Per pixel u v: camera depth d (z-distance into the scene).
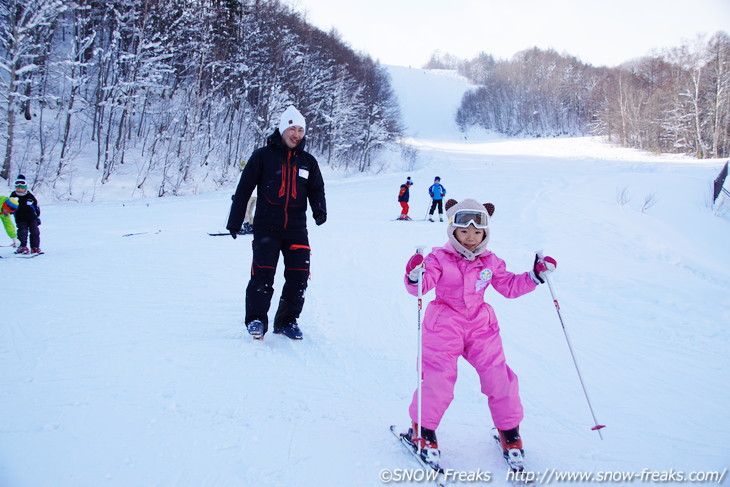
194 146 26.73
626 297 5.97
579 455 2.44
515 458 2.21
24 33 19.72
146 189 22.53
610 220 11.98
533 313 5.27
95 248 8.17
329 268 7.04
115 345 3.46
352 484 2.02
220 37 27.17
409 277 2.39
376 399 2.93
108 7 22.86
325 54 45.16
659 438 2.67
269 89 32.03
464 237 2.47
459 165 36.97
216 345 3.59
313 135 40.03
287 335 3.93
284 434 2.41
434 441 2.25
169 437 2.29
